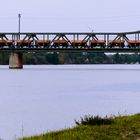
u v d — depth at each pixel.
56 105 61.78
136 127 25.62
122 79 140.62
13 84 113.25
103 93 85.06
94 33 166.88
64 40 170.12
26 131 36.16
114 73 186.75
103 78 146.12
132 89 96.50
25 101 68.75
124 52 164.50
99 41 165.50
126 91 90.56
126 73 188.25
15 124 41.28
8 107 59.19
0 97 76.56
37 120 44.28
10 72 178.12
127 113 48.00
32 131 36.16
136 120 28.09
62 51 167.25
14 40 175.12
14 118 46.44
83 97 75.94
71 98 74.19
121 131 24.59
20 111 53.94
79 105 61.16
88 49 165.12
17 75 157.62
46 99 72.50
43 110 54.91
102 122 27.06
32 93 85.88
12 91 90.56
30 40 173.75
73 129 25.58
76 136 22.94
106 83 119.75
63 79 138.12
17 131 36.19
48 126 39.47
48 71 195.12
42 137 23.31
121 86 107.12
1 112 52.84
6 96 78.69
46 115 49.09
